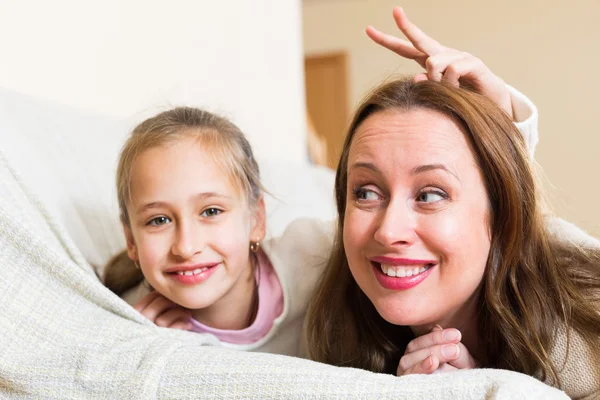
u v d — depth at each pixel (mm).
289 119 1663
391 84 705
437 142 636
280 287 884
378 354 800
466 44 4039
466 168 647
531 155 840
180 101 1275
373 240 651
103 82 1104
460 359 687
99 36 1096
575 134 3828
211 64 1384
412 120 652
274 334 871
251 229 857
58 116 919
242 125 1386
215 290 772
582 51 3812
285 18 1650
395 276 647
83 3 1063
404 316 649
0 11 900
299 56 1714
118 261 885
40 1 973
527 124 838
